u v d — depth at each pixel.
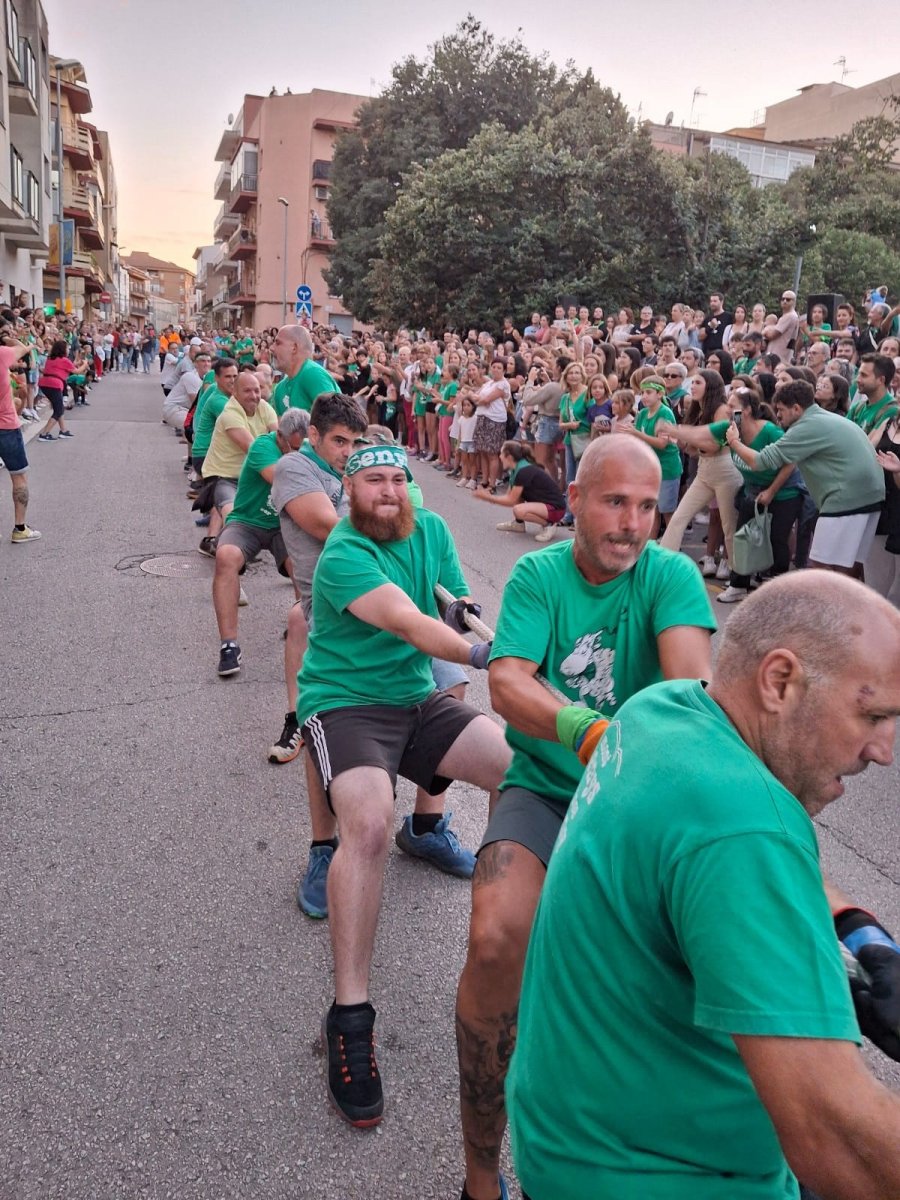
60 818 3.72
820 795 1.25
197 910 3.15
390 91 31.55
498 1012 1.92
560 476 11.42
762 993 1.06
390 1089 2.42
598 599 2.18
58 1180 2.12
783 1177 1.29
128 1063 2.47
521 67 30.39
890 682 1.17
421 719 2.87
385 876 3.39
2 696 4.93
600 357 10.91
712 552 8.14
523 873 1.98
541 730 2.01
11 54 21.95
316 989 2.78
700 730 1.26
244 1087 2.40
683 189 22.61
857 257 26.00
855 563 6.54
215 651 5.71
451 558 3.10
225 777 4.11
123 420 19.22
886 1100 1.02
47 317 25.92
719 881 1.11
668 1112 1.24
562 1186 1.28
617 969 1.23
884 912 3.24
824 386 7.36
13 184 23.00
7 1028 2.58
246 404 7.50
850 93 50.41
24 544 8.31
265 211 53.78
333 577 2.78
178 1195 2.09
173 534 8.88
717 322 13.69
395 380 16.14
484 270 23.06
